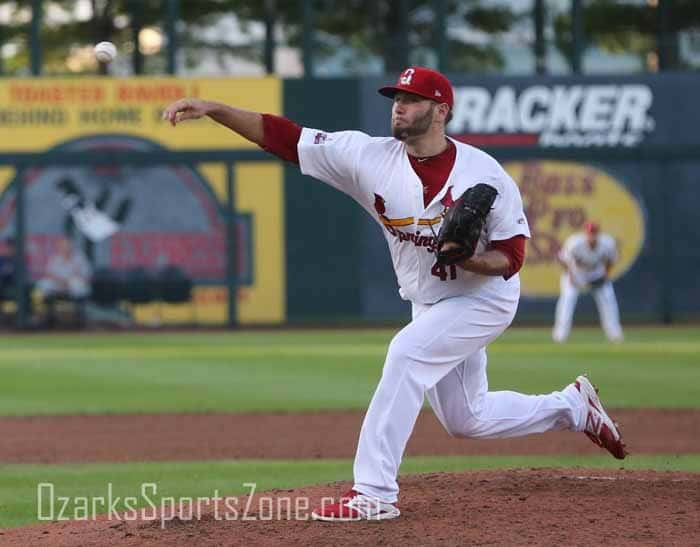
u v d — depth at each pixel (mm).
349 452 32062
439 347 18797
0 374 51219
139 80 79562
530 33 86812
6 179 78500
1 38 87250
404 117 18203
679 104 81062
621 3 87000
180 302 79062
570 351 59469
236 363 55000
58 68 86375
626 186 80875
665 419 37781
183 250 79312
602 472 22750
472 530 17797
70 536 18391
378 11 85250
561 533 17625
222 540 17516
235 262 79000
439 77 18297
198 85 79688
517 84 80188
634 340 66562
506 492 20547
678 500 19891
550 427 21125
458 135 80188
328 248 79688
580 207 80688
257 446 33094
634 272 81062
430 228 18562
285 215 79562
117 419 38312
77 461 30609
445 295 19125
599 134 80625
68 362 56031
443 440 34625
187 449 32625
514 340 66938
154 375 50469
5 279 78250
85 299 78250
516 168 80438
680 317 81562
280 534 17750
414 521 18406
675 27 86438
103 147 79562
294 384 47062
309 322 81688
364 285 79625
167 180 79312
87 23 85875
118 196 79250
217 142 79750
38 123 79438
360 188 18953
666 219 80250
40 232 78812
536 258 80438
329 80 79750
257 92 79875
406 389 18641
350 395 43750
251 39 84812
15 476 27672
